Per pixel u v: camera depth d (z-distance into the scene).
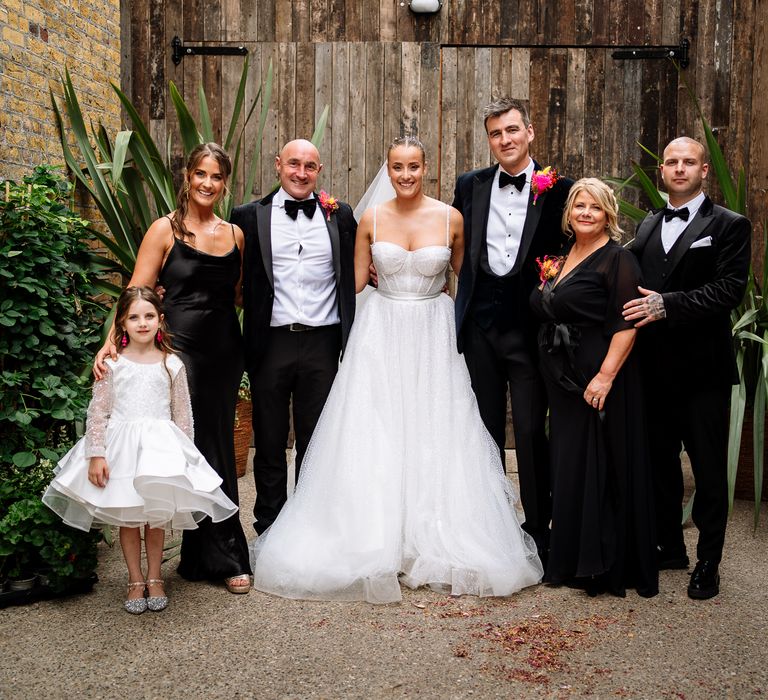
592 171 5.15
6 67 3.48
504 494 3.08
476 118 5.13
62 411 2.92
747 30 5.02
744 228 2.76
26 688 2.11
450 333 3.16
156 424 2.60
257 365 3.09
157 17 5.14
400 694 2.09
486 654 2.32
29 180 3.38
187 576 2.91
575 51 5.09
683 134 5.10
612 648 2.36
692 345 2.79
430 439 3.03
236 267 2.94
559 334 2.84
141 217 4.28
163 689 2.11
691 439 2.84
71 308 3.14
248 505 3.89
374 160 5.17
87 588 2.79
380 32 5.12
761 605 2.70
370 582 2.71
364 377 3.06
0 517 2.71
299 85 5.16
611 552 2.76
